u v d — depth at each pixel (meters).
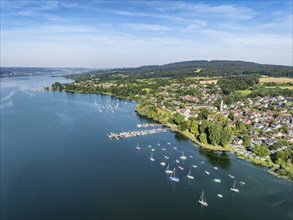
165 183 147.38
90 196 131.75
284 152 175.88
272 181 151.38
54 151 191.50
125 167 167.12
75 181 146.62
